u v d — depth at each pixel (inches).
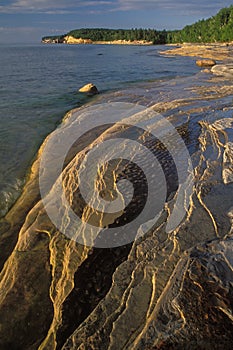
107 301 123.3
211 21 3380.9
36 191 249.6
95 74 1014.4
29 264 167.8
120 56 2005.4
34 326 143.4
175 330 95.2
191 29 3693.4
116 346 105.1
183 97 453.7
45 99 608.7
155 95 508.1
